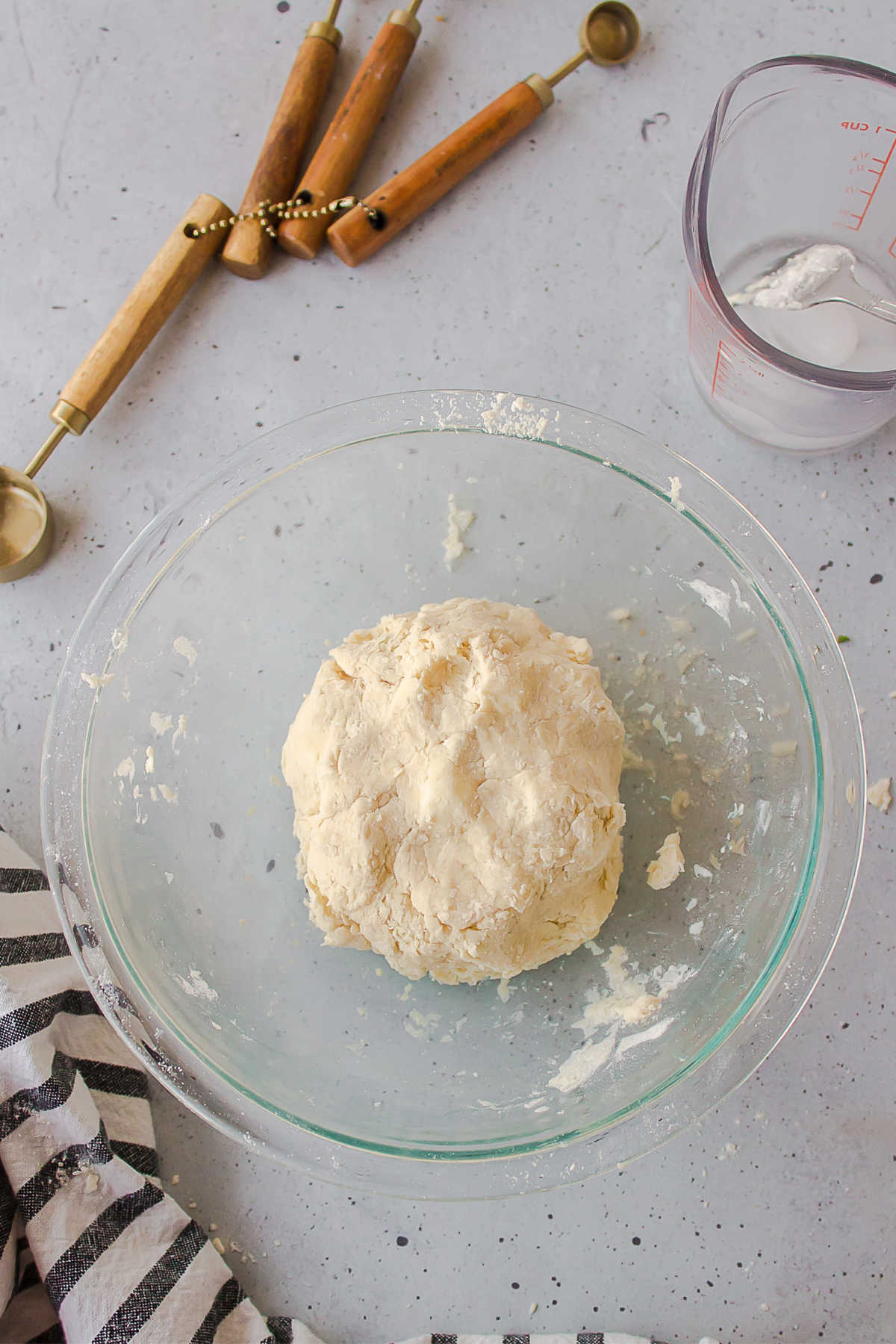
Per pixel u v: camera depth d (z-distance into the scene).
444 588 0.47
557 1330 0.43
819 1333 0.43
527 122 0.48
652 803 0.45
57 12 0.49
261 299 0.48
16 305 0.49
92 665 0.44
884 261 0.47
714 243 0.46
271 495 0.46
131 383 0.48
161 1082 0.42
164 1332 0.41
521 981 0.45
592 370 0.48
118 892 0.44
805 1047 0.44
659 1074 0.43
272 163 0.47
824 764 0.43
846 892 0.42
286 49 0.49
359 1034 0.45
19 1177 0.42
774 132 0.44
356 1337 0.43
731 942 0.44
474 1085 0.44
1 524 0.47
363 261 0.48
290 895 0.45
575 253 0.48
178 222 0.49
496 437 0.46
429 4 0.49
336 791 0.42
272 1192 0.44
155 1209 0.42
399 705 0.42
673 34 0.48
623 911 0.45
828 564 0.46
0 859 0.44
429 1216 0.44
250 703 0.46
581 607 0.46
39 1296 0.43
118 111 0.49
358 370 0.48
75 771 0.44
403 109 0.49
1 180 0.49
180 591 0.46
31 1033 0.42
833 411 0.44
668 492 0.45
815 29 0.48
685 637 0.46
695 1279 0.43
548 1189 0.41
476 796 0.42
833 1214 0.44
